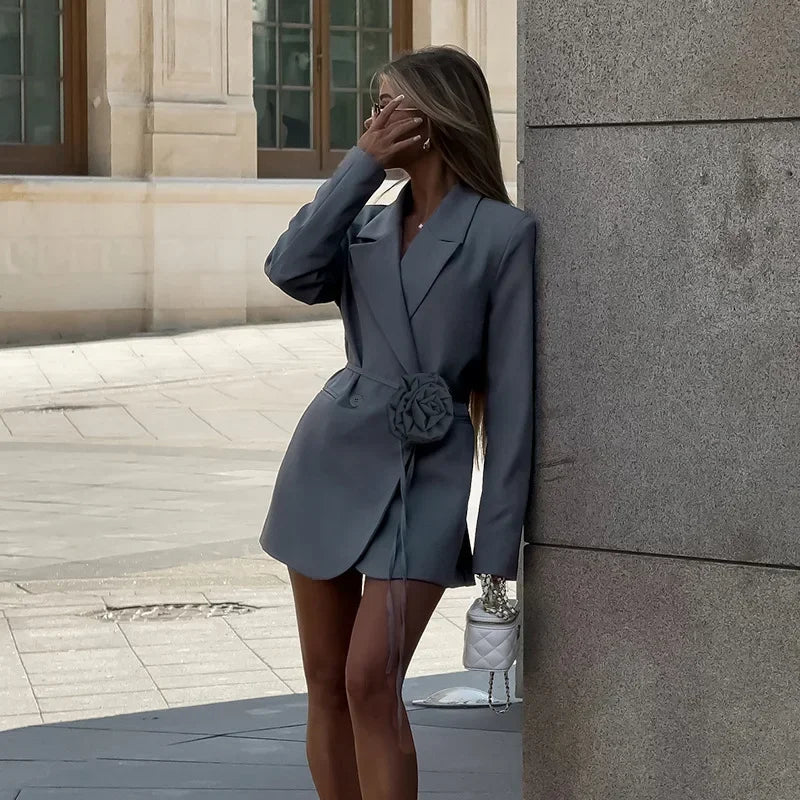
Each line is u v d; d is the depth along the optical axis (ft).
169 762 22.52
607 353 15.19
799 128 14.15
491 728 23.93
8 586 36.29
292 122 96.99
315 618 15.57
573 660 15.66
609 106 14.99
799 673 14.48
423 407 14.57
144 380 73.77
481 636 15.29
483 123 15.07
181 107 90.07
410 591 14.62
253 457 54.85
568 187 15.26
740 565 14.71
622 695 15.40
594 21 15.02
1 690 27.35
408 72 14.97
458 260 14.83
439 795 20.76
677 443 14.93
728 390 14.66
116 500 46.98
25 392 70.44
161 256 89.45
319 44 97.19
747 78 14.32
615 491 15.26
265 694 26.86
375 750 14.71
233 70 92.07
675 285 14.83
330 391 15.38
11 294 85.81
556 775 15.87
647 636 15.24
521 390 14.98
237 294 91.97
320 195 15.21
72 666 29.04
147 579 37.06
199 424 62.44
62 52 90.07
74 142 90.63
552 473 15.58
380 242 15.03
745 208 14.46
